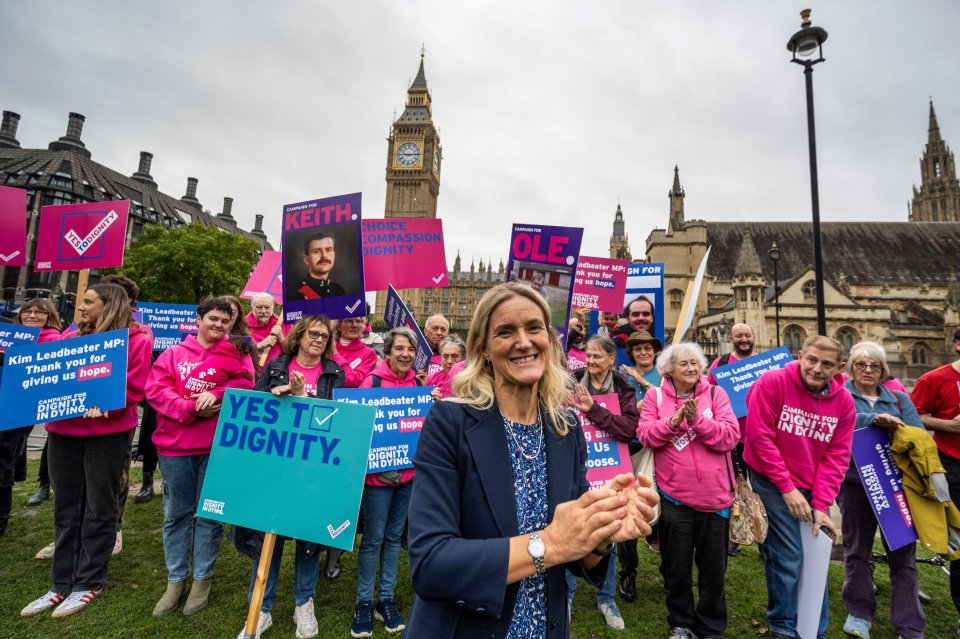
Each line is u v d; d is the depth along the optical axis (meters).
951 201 78.06
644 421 4.15
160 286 36.84
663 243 49.91
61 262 6.23
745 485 4.06
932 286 49.94
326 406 3.06
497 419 1.76
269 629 3.84
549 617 1.63
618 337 7.07
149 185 86.00
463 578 1.34
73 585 4.07
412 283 6.56
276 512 2.94
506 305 1.84
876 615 4.50
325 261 5.22
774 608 3.76
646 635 4.03
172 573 4.00
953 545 3.91
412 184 98.75
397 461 4.05
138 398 4.39
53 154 65.56
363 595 3.88
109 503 4.14
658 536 4.27
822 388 3.82
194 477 4.11
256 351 4.98
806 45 10.54
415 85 103.75
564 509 1.38
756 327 40.22
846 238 55.50
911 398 4.85
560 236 5.58
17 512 5.90
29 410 3.94
